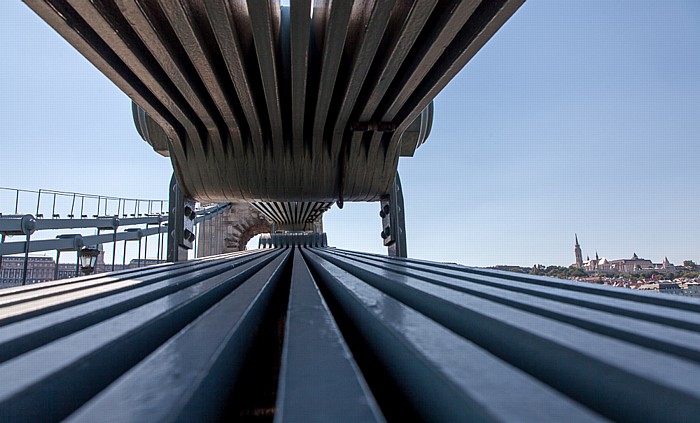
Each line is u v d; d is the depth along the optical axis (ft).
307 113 28.09
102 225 97.76
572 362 3.41
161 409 2.54
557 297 6.53
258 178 29.94
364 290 8.81
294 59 18.63
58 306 6.89
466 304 6.07
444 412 3.01
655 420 2.64
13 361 3.47
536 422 2.24
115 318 5.42
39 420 2.95
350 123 28.89
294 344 4.49
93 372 3.74
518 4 14.69
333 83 20.71
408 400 4.00
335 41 17.03
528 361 4.06
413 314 5.85
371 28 15.99
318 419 2.60
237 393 5.08
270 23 16.29
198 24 16.96
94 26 15.01
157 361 3.59
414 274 11.80
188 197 32.32
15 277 74.69
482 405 2.45
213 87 21.17
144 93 22.80
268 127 29.32
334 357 3.98
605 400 3.03
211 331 4.82
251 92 22.75
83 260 51.62
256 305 7.48
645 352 3.31
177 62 18.75
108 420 2.39
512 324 4.47
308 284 11.05
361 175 30.76
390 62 19.26
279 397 2.96
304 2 15.16
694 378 2.67
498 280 9.62
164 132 31.78
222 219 143.84
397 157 31.30
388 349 4.88
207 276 12.75
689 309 5.78
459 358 3.51
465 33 17.94
